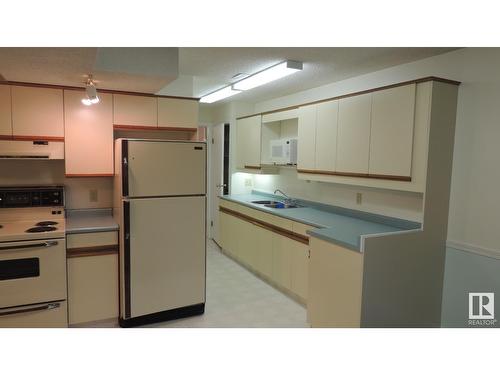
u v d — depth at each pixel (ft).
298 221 11.46
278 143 14.60
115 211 10.71
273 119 14.69
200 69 11.38
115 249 9.78
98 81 9.35
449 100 8.63
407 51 9.13
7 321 8.57
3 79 9.52
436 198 8.74
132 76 8.79
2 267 8.44
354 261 7.93
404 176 8.88
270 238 13.14
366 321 7.91
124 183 9.22
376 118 9.62
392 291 8.26
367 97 9.90
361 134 10.14
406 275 8.46
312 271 9.23
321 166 11.84
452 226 9.01
